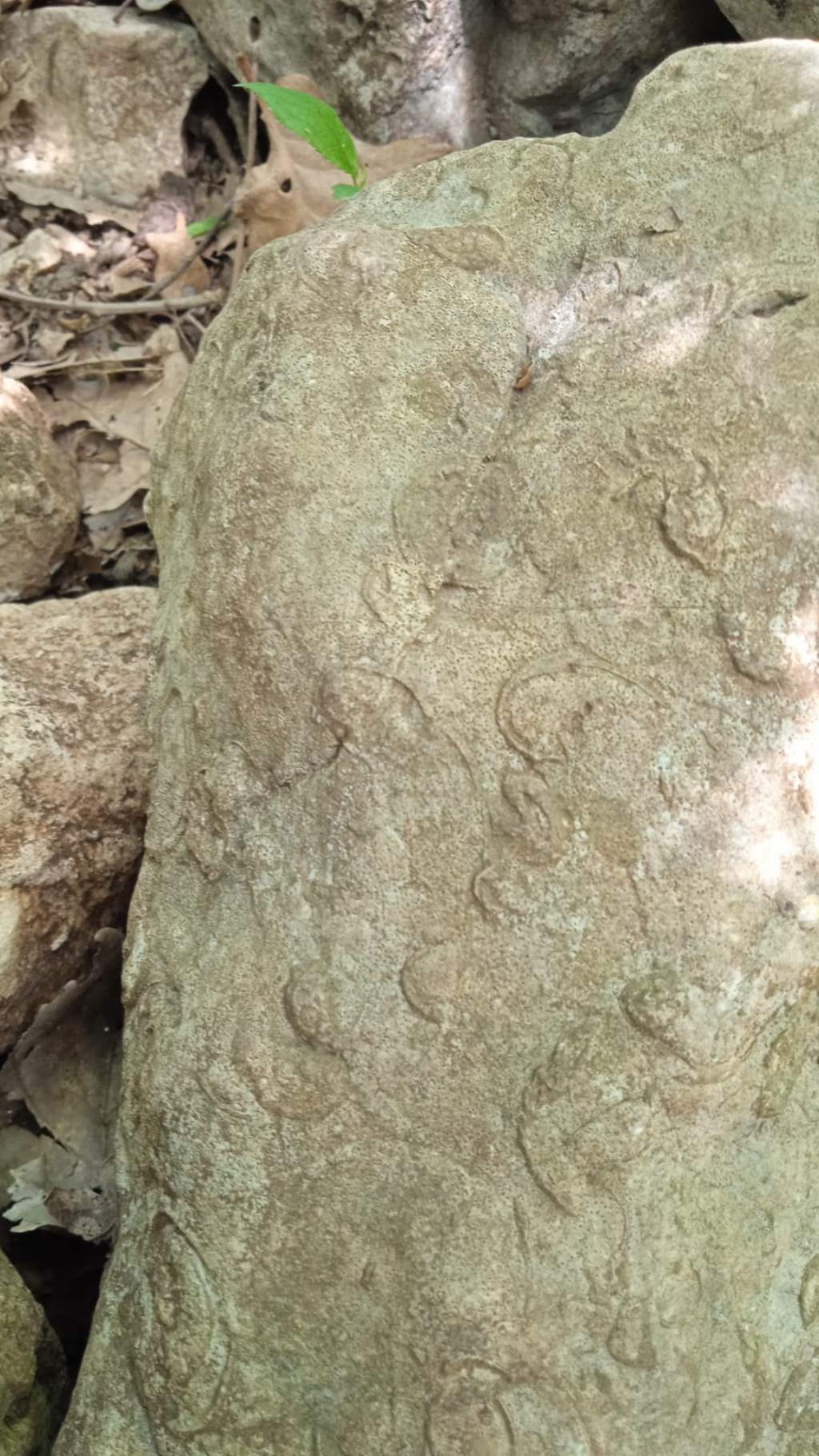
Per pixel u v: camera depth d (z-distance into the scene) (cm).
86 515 95
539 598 57
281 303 61
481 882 55
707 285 58
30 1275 73
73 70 100
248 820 59
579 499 57
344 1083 56
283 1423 56
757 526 55
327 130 86
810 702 55
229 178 103
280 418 59
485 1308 54
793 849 55
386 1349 55
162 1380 57
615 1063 54
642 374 58
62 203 101
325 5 93
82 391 98
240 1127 56
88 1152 73
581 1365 54
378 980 55
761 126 60
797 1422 57
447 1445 54
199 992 58
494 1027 55
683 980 54
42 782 68
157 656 64
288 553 58
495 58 96
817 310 57
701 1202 55
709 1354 56
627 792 55
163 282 100
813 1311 57
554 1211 54
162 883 61
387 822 56
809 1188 57
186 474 64
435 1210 55
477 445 59
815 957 56
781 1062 56
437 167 65
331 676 57
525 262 61
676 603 56
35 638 73
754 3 85
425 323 60
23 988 68
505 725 56
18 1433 63
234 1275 56
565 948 54
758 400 56
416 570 58
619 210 61
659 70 63
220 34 98
